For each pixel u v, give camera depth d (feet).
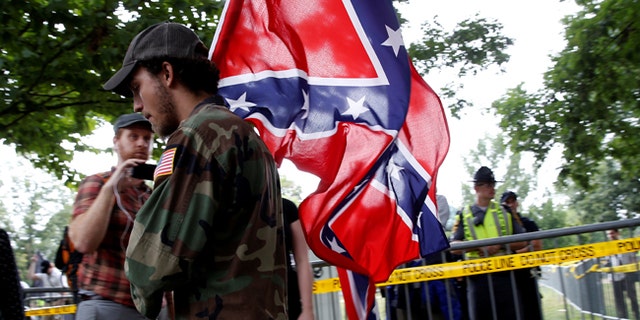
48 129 38.32
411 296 19.19
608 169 119.85
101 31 29.63
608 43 49.19
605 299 20.77
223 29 10.80
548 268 24.70
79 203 12.26
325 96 10.79
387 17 10.85
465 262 18.83
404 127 10.89
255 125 10.80
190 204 6.36
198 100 7.20
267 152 7.13
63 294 22.44
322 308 19.57
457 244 18.94
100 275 12.01
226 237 6.54
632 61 45.32
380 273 10.71
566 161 58.08
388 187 10.78
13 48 30.35
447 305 18.98
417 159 10.82
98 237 11.76
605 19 47.67
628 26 45.98
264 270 6.65
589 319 23.09
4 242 8.38
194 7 31.73
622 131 55.98
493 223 19.81
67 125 38.55
